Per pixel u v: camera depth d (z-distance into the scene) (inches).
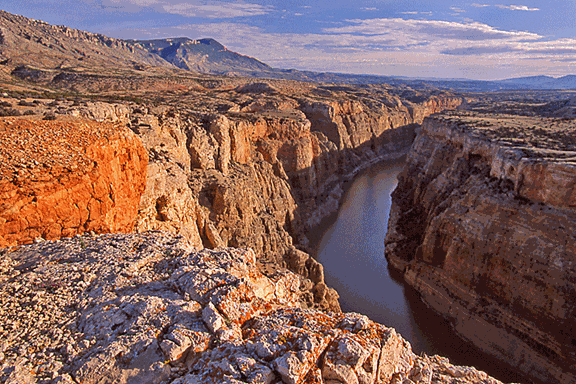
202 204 1509.6
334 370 330.0
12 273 442.3
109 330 346.9
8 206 521.0
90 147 697.0
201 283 403.5
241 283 407.2
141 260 478.6
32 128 747.4
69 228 605.9
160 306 373.7
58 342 334.0
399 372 402.0
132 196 834.8
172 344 322.0
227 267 459.5
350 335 367.9
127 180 808.9
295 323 387.2
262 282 494.3
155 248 531.8
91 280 433.4
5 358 310.3
